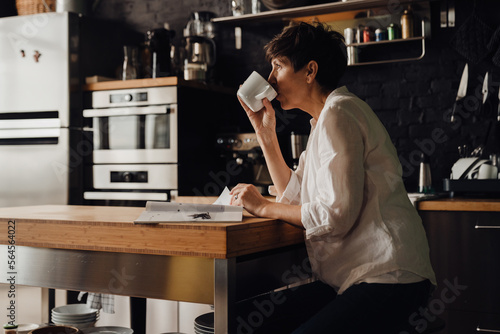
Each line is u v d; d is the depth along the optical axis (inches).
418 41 139.1
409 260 57.7
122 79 159.0
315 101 67.6
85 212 72.4
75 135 145.2
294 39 65.9
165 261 55.8
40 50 146.2
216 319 52.6
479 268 106.9
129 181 141.7
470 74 133.6
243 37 159.9
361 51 144.1
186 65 150.3
